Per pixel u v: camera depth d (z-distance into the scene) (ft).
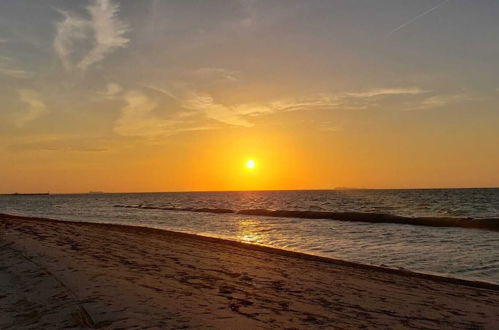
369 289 33.35
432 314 26.21
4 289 30.83
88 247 53.16
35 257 43.39
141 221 129.80
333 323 23.39
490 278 42.16
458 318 25.48
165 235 72.90
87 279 32.30
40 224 94.17
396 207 216.13
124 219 140.77
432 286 35.04
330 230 94.53
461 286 35.29
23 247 51.52
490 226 94.07
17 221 104.22
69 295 27.48
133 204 319.06
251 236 83.20
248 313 24.54
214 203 318.24
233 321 22.70
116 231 78.89
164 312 23.88
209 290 30.45
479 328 23.58
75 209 241.35
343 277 38.27
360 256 57.11
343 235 84.07
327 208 214.90
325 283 35.27
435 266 49.11
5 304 26.84
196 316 23.30
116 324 21.61
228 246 59.26
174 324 21.72
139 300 26.30
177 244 60.34
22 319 23.56
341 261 47.62
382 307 27.61
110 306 24.81
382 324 23.63
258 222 119.85
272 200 372.79
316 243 71.56
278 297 29.27
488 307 28.35
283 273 39.42
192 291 29.73
